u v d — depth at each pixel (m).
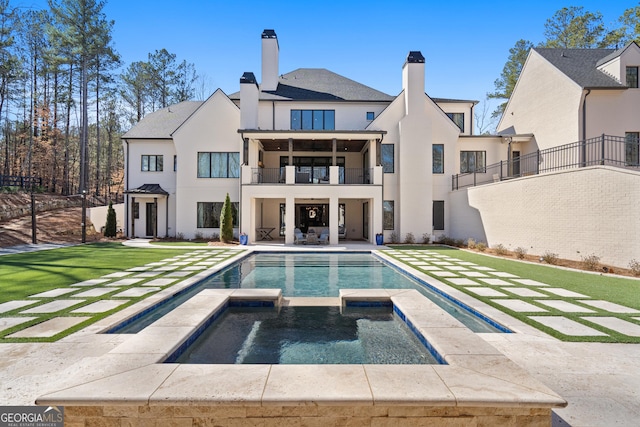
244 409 2.47
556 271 9.30
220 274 9.51
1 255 11.90
